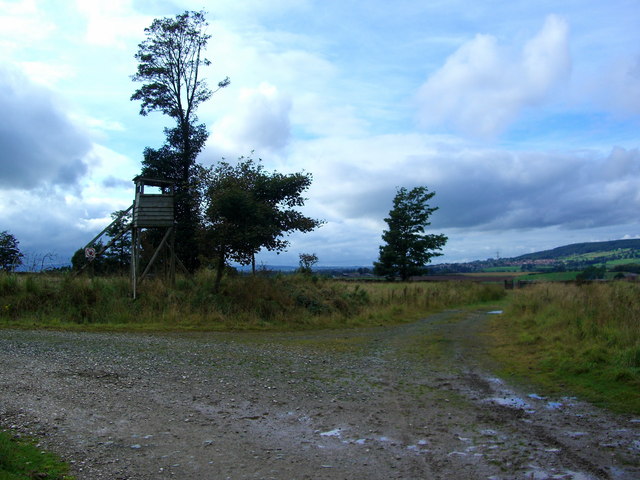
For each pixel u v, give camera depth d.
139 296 17.73
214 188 20.03
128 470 4.69
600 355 8.84
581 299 14.97
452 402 7.23
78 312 16.00
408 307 22.88
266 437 5.71
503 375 9.01
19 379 7.71
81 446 5.23
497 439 5.61
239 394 7.53
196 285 19.62
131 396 7.17
